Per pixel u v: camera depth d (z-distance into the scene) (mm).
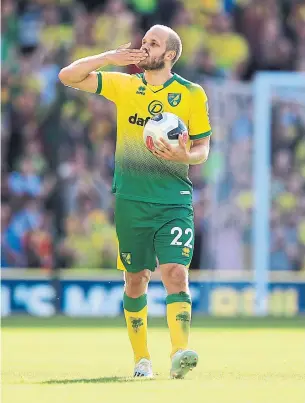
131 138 22703
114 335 41500
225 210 62656
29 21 65125
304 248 64500
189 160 22203
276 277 59938
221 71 66438
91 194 61938
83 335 41438
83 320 50812
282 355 32281
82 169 62094
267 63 67625
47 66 64062
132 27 66062
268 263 63594
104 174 62656
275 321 51219
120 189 22766
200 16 66875
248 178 62812
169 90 22781
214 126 62375
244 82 67500
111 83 22828
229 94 62312
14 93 62938
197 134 23047
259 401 17625
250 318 53719
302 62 68375
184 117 22859
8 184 60875
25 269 59469
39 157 61469
